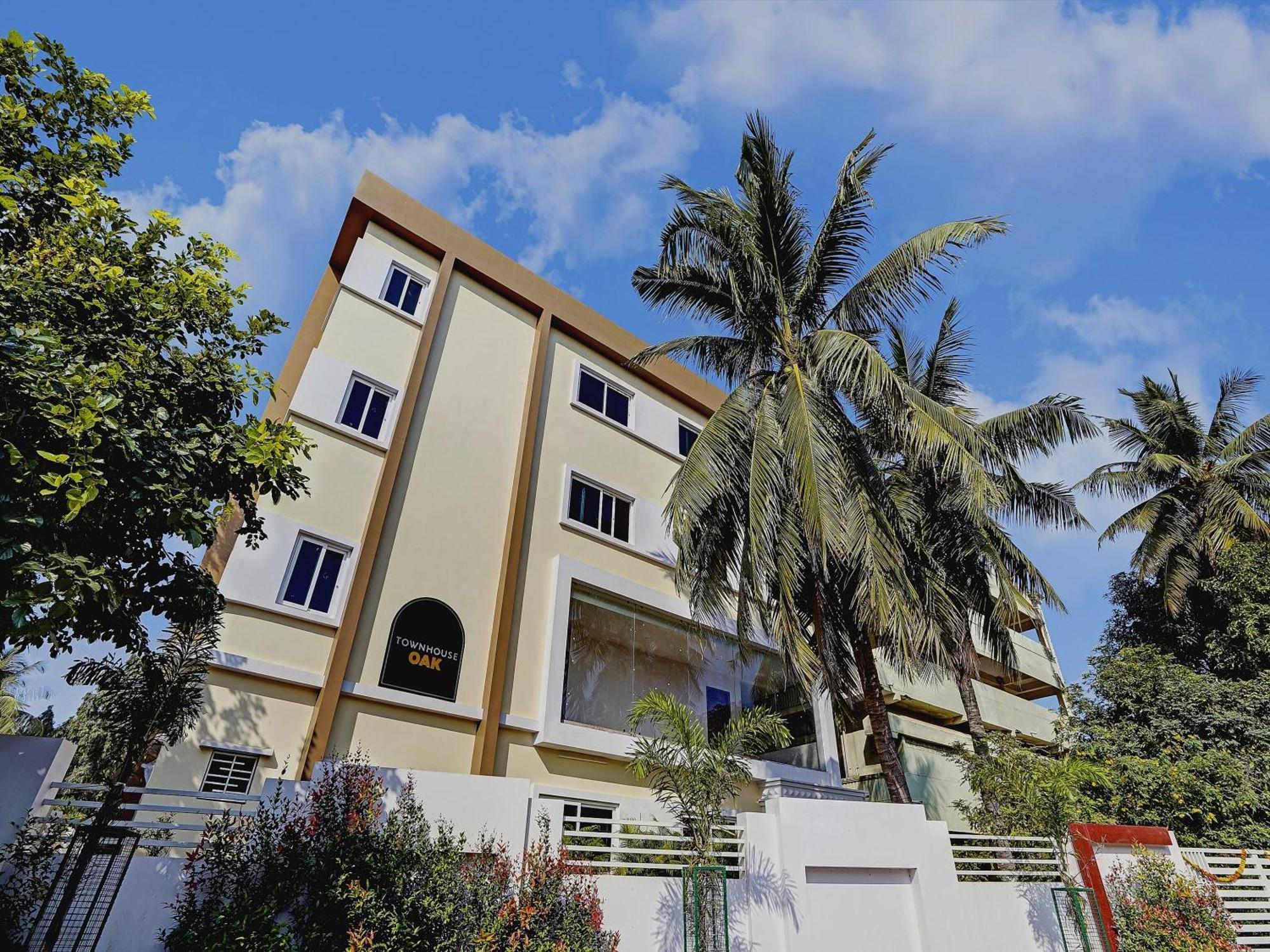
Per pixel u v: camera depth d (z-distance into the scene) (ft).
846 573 40.40
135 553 20.88
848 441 42.68
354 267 44.01
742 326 46.09
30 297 18.49
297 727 31.99
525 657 40.78
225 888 19.63
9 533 15.33
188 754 28.94
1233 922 37.50
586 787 39.65
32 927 17.20
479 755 35.88
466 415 45.14
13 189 21.66
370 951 18.47
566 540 46.60
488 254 51.13
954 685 71.10
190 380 21.66
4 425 15.75
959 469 37.09
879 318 43.60
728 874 28.84
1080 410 53.11
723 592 50.57
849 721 61.82
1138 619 77.41
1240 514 66.13
